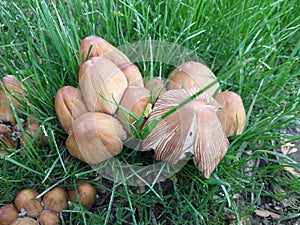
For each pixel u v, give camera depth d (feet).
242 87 0.51
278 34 0.52
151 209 0.43
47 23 0.47
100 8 0.54
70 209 0.41
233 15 0.51
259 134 0.46
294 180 0.46
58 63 0.48
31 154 0.40
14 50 0.48
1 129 0.44
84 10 0.56
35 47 0.50
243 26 0.52
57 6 0.54
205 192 0.42
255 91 0.49
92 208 0.43
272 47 0.50
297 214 0.45
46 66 0.48
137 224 0.43
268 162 0.50
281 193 0.46
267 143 0.50
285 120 0.47
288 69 0.49
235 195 0.46
